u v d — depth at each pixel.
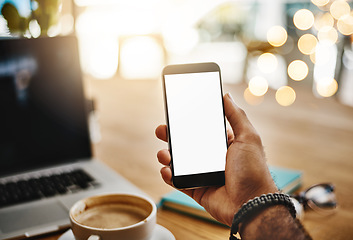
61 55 0.86
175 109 0.57
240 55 3.18
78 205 0.50
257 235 0.44
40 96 0.85
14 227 0.58
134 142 1.10
